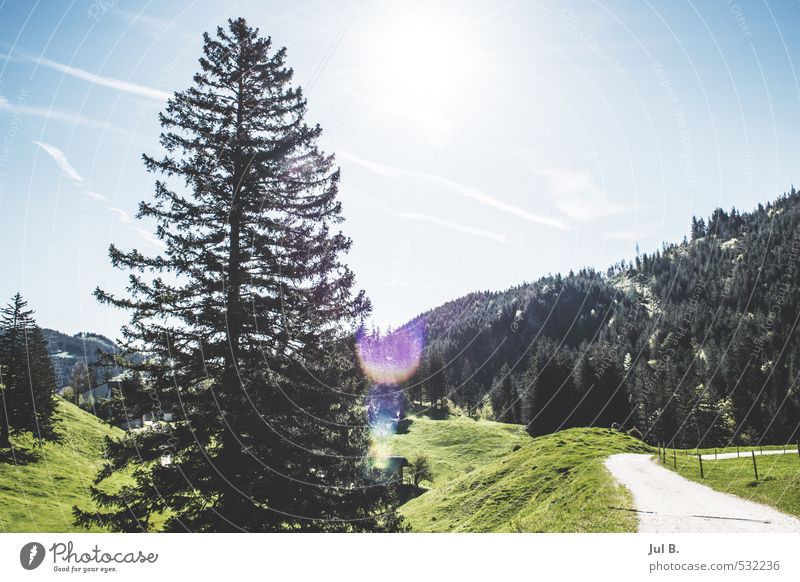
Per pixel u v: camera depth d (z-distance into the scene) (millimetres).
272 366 14000
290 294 14656
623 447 40094
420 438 69125
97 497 12477
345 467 14492
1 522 25469
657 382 68062
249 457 13031
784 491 18719
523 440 66750
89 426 50094
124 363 13203
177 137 14422
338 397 14898
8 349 38156
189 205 14023
